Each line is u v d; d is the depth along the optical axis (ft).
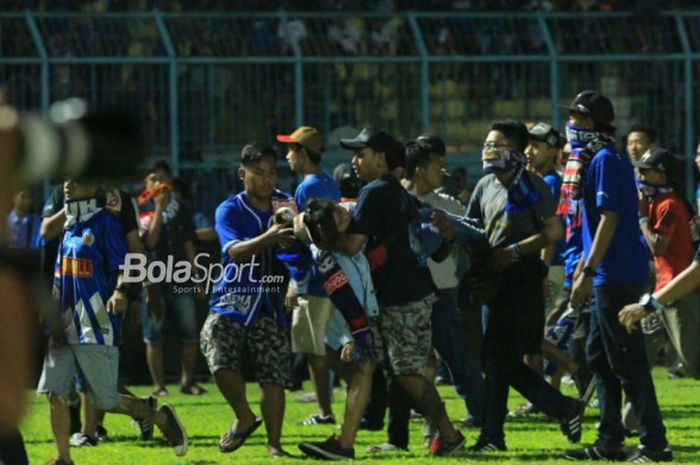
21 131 24.94
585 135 81.05
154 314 104.63
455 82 177.78
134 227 86.22
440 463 81.66
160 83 169.48
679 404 120.67
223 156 171.22
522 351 86.69
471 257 85.61
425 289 83.66
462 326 99.09
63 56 166.50
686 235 106.01
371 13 177.68
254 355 87.56
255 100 172.14
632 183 80.53
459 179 165.27
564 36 180.45
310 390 144.87
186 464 85.66
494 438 87.76
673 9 187.21
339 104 174.81
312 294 103.09
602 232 78.95
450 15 179.32
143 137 25.89
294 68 173.37
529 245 84.69
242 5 196.85
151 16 170.71
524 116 179.11
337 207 81.46
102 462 87.66
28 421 25.82
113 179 25.58
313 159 106.93
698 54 179.42
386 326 83.46
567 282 102.06
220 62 171.01
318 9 199.31
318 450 84.33
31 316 25.55
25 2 195.72
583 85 179.42
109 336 82.94
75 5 197.06
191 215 140.97
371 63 175.63
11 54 165.68
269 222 87.25
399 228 82.48
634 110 179.63
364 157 82.79
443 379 144.87
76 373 84.07
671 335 97.25
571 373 104.58
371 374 84.94
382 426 104.06
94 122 25.35
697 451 87.15
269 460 85.15
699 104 179.83
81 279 82.23
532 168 109.91
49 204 87.40
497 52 178.81
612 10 190.90
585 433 98.43
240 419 88.99
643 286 79.82
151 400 88.48
